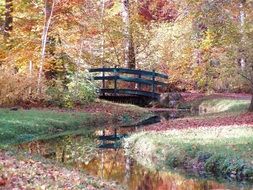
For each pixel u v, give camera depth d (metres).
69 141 17.48
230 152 12.62
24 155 12.43
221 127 17.38
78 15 31.97
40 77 24.31
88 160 14.26
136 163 13.96
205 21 26.11
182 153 13.48
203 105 30.00
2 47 26.89
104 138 18.38
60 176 9.83
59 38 27.41
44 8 26.09
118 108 26.02
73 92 25.16
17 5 26.97
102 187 9.72
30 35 27.02
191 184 11.48
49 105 24.11
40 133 18.09
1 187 7.97
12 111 21.17
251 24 21.98
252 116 20.38
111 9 40.28
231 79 22.69
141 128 19.88
